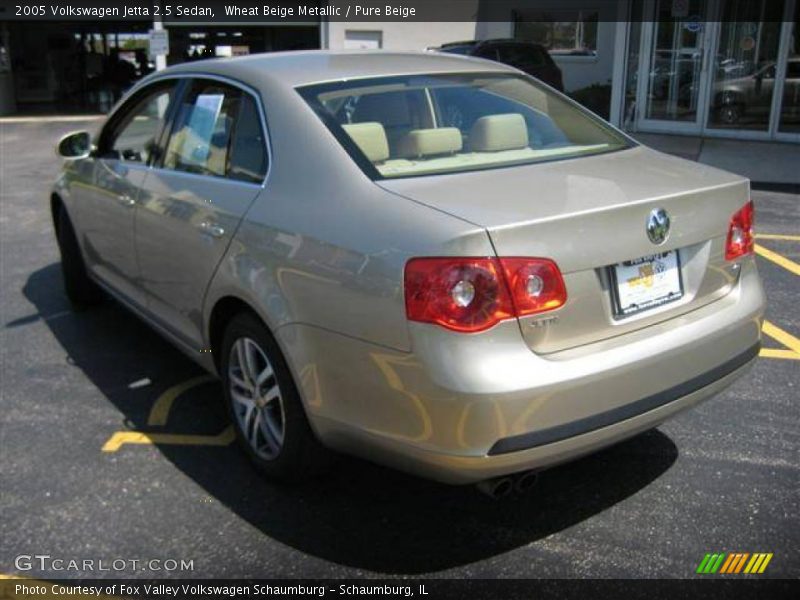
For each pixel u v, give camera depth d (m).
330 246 2.78
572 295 2.60
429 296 2.46
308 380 2.88
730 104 13.63
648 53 14.22
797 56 12.84
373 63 3.70
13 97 23.30
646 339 2.75
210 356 3.62
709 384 2.93
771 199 9.23
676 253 2.91
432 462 2.56
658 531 3.00
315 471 3.23
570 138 3.56
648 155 3.49
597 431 2.62
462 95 3.55
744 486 3.27
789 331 4.97
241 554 2.92
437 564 2.85
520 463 2.53
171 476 3.44
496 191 2.79
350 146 3.02
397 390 2.57
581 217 2.60
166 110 4.13
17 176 11.82
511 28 19.17
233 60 3.85
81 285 5.46
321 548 2.95
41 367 4.62
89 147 4.80
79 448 3.69
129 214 4.19
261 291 3.04
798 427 3.74
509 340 2.50
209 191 3.50
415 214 2.63
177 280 3.76
